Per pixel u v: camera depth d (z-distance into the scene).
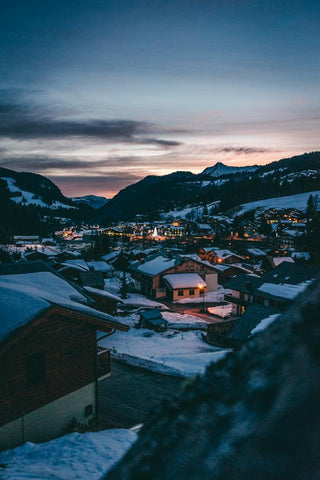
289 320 0.77
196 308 49.16
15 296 13.08
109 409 17.17
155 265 59.56
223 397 0.81
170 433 0.91
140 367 22.86
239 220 174.00
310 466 0.49
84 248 145.88
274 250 98.31
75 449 10.59
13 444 11.59
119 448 10.88
